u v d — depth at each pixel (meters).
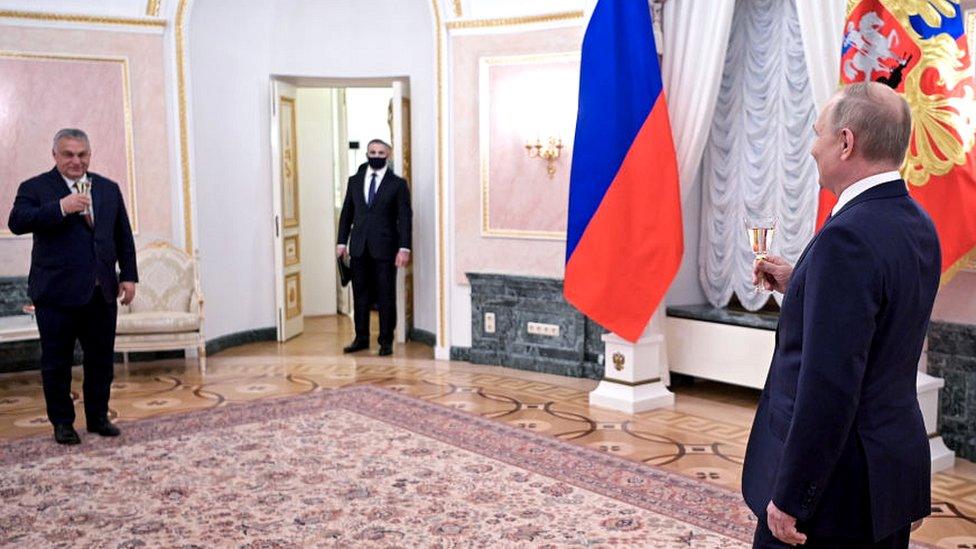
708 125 5.08
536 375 6.33
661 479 4.01
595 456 4.35
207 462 4.24
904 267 1.69
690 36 5.04
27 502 3.70
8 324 5.81
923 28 3.86
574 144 5.19
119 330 6.02
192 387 5.91
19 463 4.21
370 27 7.44
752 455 1.98
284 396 5.61
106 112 6.57
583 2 6.03
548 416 5.14
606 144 5.07
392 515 3.56
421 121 7.39
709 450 4.47
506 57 6.38
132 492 3.82
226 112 7.31
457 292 6.85
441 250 6.84
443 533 3.37
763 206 5.44
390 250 7.04
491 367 6.61
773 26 5.28
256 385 5.96
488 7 6.47
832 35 4.33
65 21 6.39
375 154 7.07
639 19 4.99
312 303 9.20
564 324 6.31
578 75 6.04
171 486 3.90
